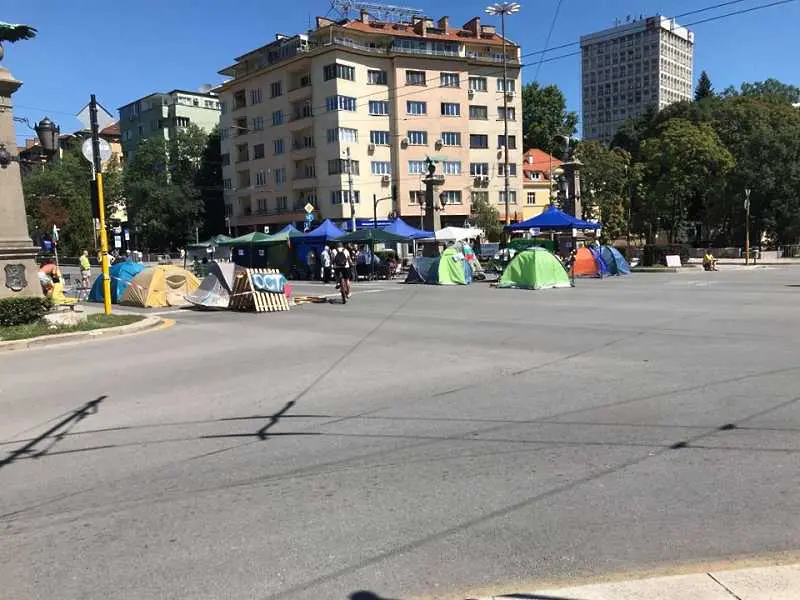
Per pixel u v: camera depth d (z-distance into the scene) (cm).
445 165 6912
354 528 398
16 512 440
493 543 373
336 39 6494
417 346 1098
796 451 509
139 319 1555
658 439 549
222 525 408
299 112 6969
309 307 1889
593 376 807
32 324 1408
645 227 6109
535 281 2291
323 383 825
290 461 526
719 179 5409
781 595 297
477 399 709
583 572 336
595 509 414
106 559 367
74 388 852
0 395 821
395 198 6762
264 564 356
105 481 495
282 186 7162
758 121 5884
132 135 9831
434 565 349
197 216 8225
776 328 1180
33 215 6750
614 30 9938
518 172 7394
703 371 814
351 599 318
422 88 6775
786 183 5109
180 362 1029
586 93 10431
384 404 703
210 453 555
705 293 1964
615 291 2108
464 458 519
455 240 3653
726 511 405
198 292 1953
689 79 10362
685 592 303
